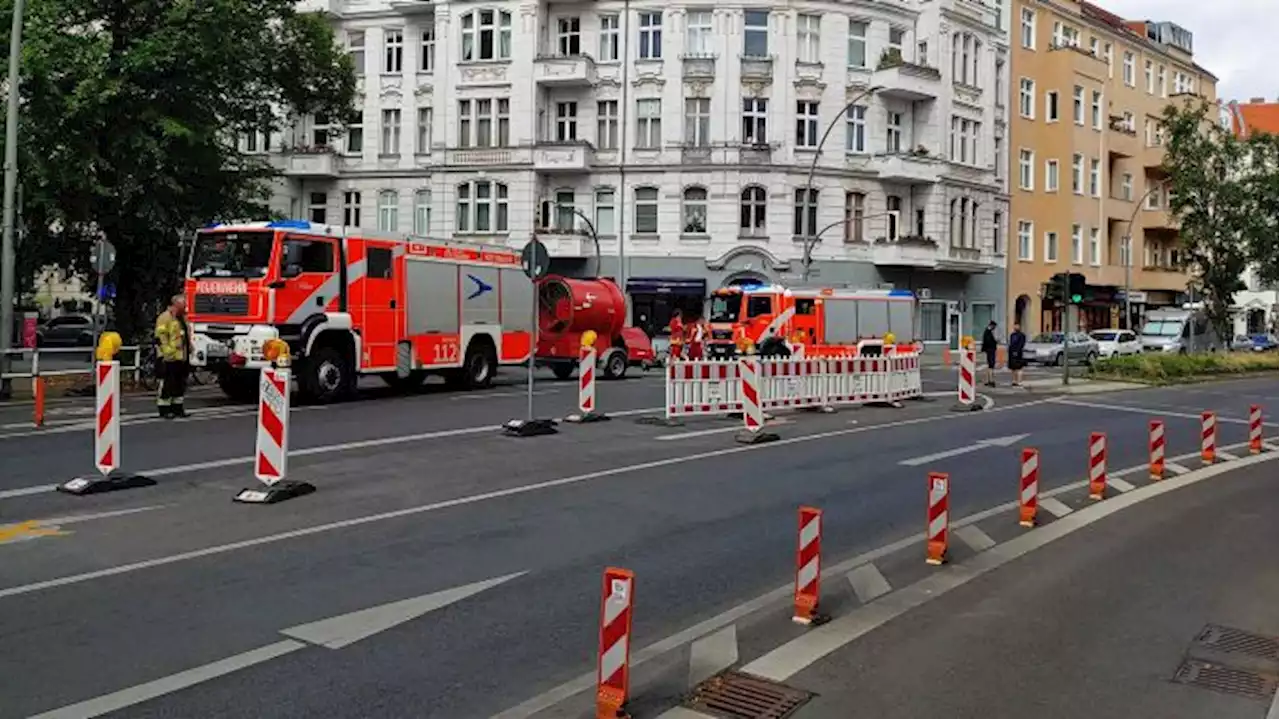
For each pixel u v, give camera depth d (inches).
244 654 236.5
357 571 309.6
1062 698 220.5
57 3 884.6
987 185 1984.5
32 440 569.0
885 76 1787.6
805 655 245.4
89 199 901.8
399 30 1886.1
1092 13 2465.6
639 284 1723.7
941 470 537.6
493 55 1784.0
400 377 874.8
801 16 1756.9
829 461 555.8
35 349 848.3
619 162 1752.0
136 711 202.7
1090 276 2315.5
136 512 387.2
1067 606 291.4
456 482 462.3
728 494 451.2
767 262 1718.8
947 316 1942.7
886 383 898.1
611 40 1772.9
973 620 276.5
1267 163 1571.1
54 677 219.3
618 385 1043.9
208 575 301.1
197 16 890.7
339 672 227.5
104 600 274.5
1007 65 2105.1
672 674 231.3
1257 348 2361.0
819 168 1745.8
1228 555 357.1
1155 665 243.0
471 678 226.4
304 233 756.0
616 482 473.4
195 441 568.1
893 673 233.6
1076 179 2281.0
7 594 278.2
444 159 1798.7
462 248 922.1
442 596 286.2
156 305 1035.3
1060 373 1480.1
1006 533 391.9
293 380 826.8
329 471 483.5
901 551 357.4
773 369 784.3
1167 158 1647.4
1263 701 221.5
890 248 1785.2
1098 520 418.6
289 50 1125.7
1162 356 1416.1
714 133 1731.1
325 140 1924.2
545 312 1063.6
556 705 211.6
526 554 335.9
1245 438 750.5
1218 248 1603.1
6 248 826.8
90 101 854.5
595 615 273.3
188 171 960.9
